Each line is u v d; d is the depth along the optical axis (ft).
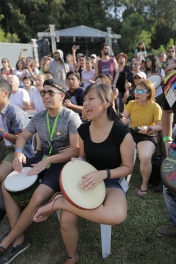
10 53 43.32
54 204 5.17
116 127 5.56
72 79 11.24
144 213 7.52
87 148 5.86
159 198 8.32
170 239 6.42
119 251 6.08
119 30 108.68
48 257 6.04
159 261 5.76
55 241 6.50
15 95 13.23
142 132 8.75
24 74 20.79
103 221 4.97
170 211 5.78
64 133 6.69
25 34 98.12
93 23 113.29
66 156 6.44
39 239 6.58
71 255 5.62
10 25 99.86
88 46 85.56
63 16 111.34
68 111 6.76
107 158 5.68
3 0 95.61
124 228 6.87
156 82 11.52
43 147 7.18
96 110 5.39
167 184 4.42
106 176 5.31
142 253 5.99
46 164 6.30
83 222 7.15
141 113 9.17
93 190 5.18
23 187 5.68
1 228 7.13
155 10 115.03
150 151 8.44
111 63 16.43
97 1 116.37
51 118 6.80
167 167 4.83
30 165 6.84
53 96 6.40
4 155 8.20
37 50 49.80
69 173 5.29
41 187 5.87
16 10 96.07
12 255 5.89
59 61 19.74
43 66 23.12
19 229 5.83
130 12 118.52
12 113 7.46
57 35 64.18
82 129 6.05
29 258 6.04
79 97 11.40
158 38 117.19
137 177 9.78
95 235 6.63
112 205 5.10
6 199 6.28
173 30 112.98
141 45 25.11
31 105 13.74
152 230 6.77
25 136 7.05
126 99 13.02
